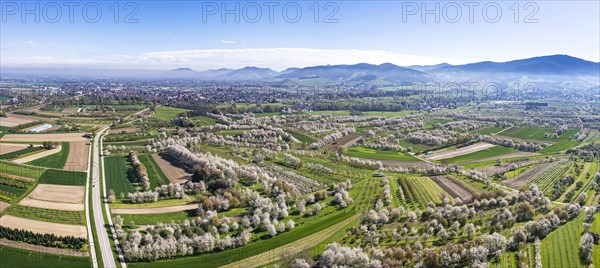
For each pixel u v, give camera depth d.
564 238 177.50
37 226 174.12
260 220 194.12
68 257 154.62
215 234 180.00
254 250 170.75
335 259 155.88
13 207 189.50
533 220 196.50
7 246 157.38
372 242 174.50
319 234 185.75
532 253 165.50
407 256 160.62
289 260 159.88
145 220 190.00
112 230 177.38
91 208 198.50
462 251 160.75
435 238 180.88
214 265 158.62
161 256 162.25
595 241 172.12
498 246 165.25
